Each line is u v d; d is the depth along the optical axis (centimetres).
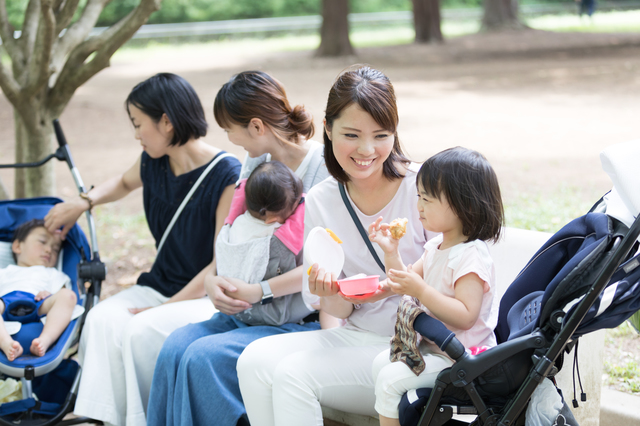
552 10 3294
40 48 415
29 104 437
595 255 198
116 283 528
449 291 232
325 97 1330
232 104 298
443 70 1739
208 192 330
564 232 230
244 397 257
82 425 336
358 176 248
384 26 3041
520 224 549
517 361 206
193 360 268
